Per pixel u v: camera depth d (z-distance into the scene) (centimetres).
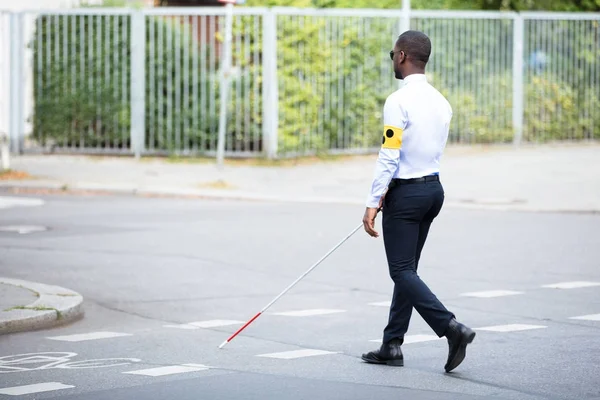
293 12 5238
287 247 3100
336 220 3672
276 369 1706
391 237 1694
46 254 2975
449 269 2730
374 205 1672
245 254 2983
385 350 1727
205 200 4269
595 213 3872
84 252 3009
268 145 5212
